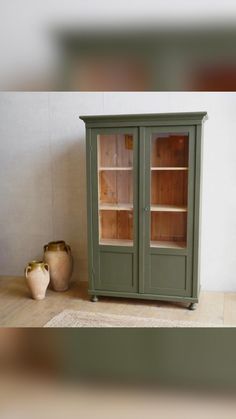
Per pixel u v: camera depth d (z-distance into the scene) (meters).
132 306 2.81
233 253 2.95
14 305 2.84
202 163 2.75
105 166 2.79
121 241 2.85
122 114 2.79
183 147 2.63
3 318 2.59
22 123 3.28
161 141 2.67
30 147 3.30
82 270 3.35
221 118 2.82
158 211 2.75
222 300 2.87
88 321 2.51
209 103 2.84
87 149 2.74
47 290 3.18
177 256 2.68
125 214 2.82
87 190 2.79
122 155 2.74
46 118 3.22
